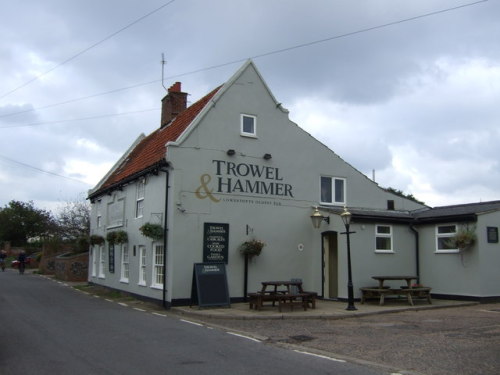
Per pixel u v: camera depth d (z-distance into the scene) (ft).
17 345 31.53
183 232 55.52
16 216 199.41
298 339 36.01
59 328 38.47
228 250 58.39
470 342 34.24
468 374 26.00
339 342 34.78
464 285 60.29
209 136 58.70
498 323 43.06
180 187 56.03
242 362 27.96
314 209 65.36
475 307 55.31
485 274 59.06
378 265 62.75
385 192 73.61
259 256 60.49
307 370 26.40
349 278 51.37
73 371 25.08
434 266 64.13
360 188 71.05
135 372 25.12
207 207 57.41
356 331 39.45
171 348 31.48
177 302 54.08
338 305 56.18
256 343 34.14
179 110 81.10
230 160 59.88
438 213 66.08
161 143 67.36
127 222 70.33
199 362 27.68
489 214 60.54
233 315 46.91
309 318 46.65
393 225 64.85
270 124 63.77
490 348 32.17
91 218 92.84
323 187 68.08
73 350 30.17
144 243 63.16
